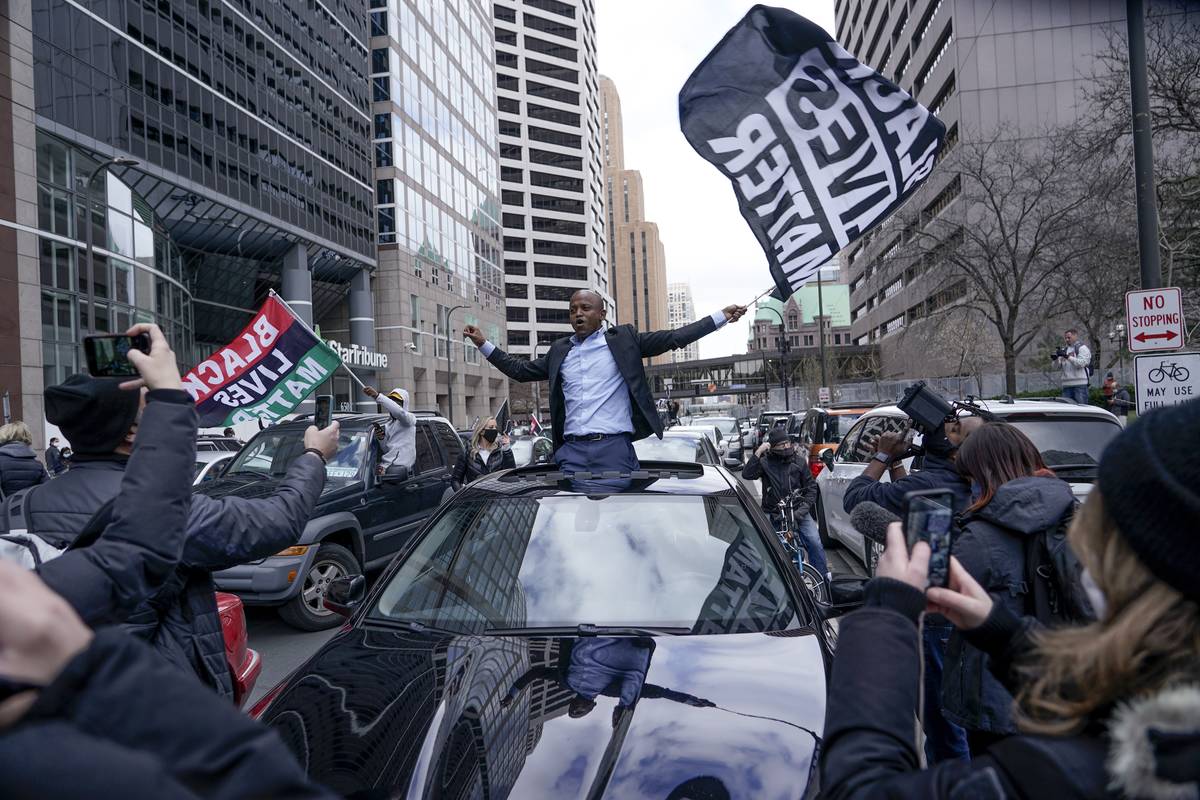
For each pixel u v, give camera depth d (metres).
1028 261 21.88
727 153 5.26
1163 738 0.78
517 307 111.19
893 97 5.11
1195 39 16.03
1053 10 42.34
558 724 2.43
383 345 57.50
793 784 2.19
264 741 0.79
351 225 51.31
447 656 2.90
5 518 2.34
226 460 8.80
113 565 1.68
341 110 50.44
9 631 0.78
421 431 9.52
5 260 24.02
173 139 33.88
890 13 63.38
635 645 2.94
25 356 24.55
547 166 114.69
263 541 2.33
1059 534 2.66
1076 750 0.87
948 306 27.12
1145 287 8.52
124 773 0.70
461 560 3.54
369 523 7.73
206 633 2.32
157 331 1.92
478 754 2.29
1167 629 0.86
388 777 2.22
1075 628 1.02
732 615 3.16
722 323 5.06
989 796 0.88
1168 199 17.75
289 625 7.21
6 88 24.30
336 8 50.19
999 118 41.06
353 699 2.64
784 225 5.22
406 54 59.97
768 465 7.84
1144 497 0.87
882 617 1.17
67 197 27.16
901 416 7.94
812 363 71.88
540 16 115.25
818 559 7.80
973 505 3.00
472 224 74.31
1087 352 13.42
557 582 3.36
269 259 45.72
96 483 2.21
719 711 2.51
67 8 27.58
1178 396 7.65
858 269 88.56
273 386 7.25
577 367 4.82
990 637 1.26
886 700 1.07
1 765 0.70
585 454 4.71
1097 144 18.61
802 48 5.16
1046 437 6.15
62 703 0.75
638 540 3.54
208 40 36.69
